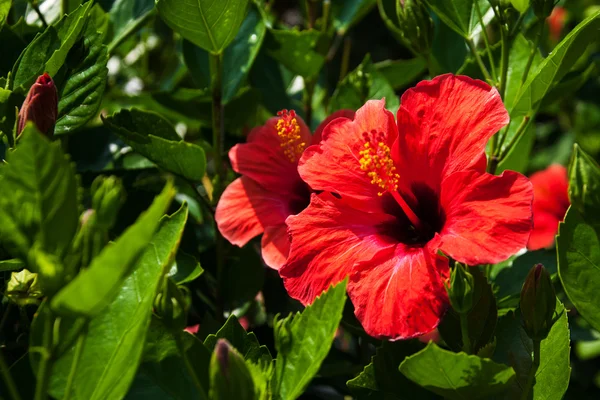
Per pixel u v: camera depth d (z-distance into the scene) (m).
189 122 0.77
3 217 0.47
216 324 0.63
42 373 0.47
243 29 0.72
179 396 0.54
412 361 0.51
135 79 0.92
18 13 0.76
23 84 0.61
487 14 0.66
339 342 0.83
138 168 0.69
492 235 0.53
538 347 0.54
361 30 1.07
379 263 0.56
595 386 0.83
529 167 1.16
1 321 0.61
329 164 0.59
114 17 0.74
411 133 0.58
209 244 0.74
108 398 0.50
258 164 0.64
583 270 0.58
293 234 0.57
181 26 0.63
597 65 0.86
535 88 0.62
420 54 0.66
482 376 0.51
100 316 0.52
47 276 0.46
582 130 1.12
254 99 0.72
